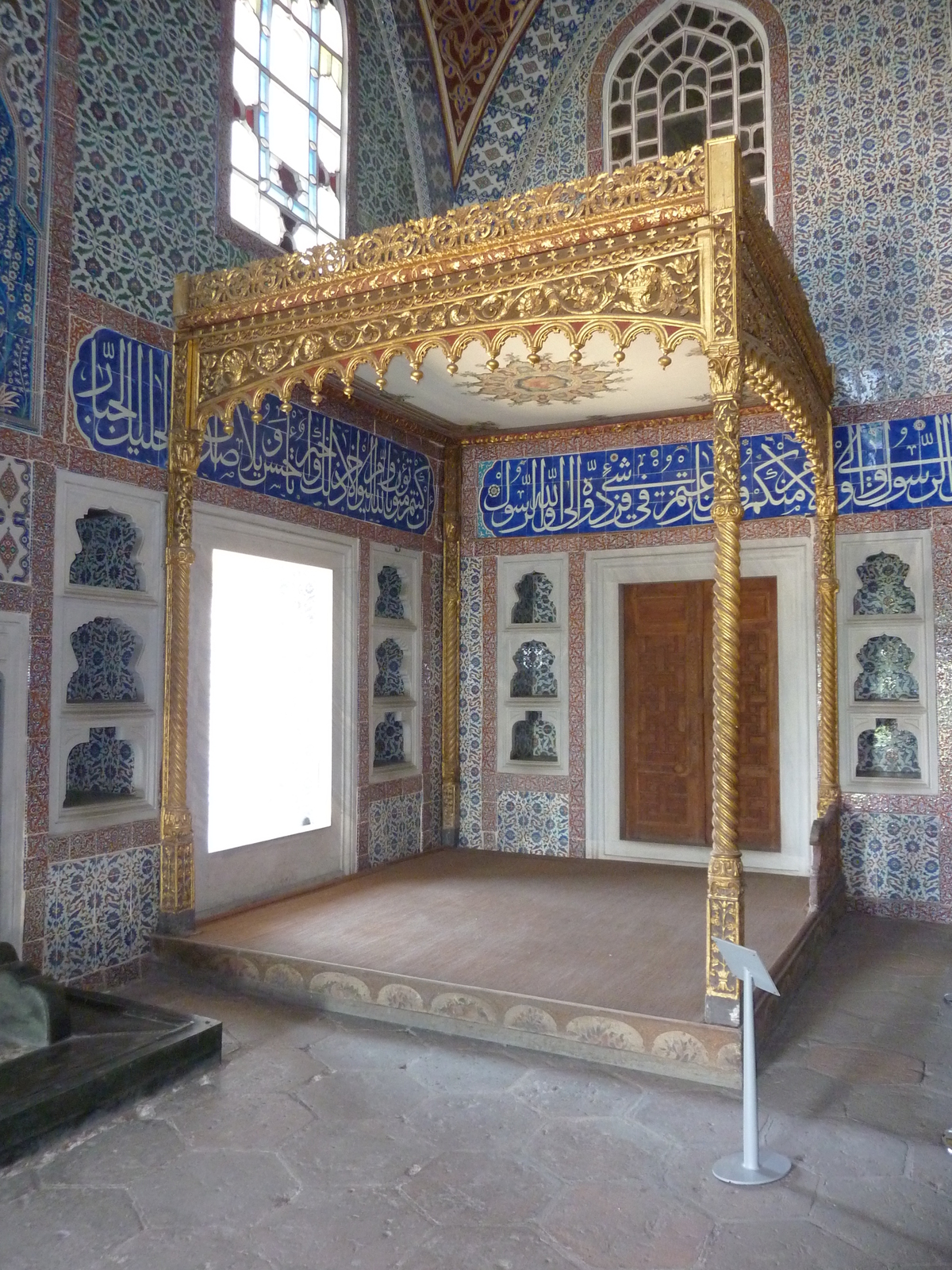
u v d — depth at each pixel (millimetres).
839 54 6531
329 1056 3852
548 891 5855
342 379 4570
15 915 4125
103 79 4660
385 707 6777
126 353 4707
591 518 7062
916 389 6188
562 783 7078
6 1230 2656
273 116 5922
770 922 5094
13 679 4129
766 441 6559
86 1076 3281
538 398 6176
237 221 5512
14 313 4168
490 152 7594
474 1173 2957
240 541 5430
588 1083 3609
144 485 4805
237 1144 3137
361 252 4395
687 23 7035
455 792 7340
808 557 6406
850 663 6297
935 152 6223
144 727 4801
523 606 7414
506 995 3965
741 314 3789
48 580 4285
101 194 4613
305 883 5945
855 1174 2961
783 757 6457
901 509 6184
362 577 6473
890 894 6145
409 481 7031
